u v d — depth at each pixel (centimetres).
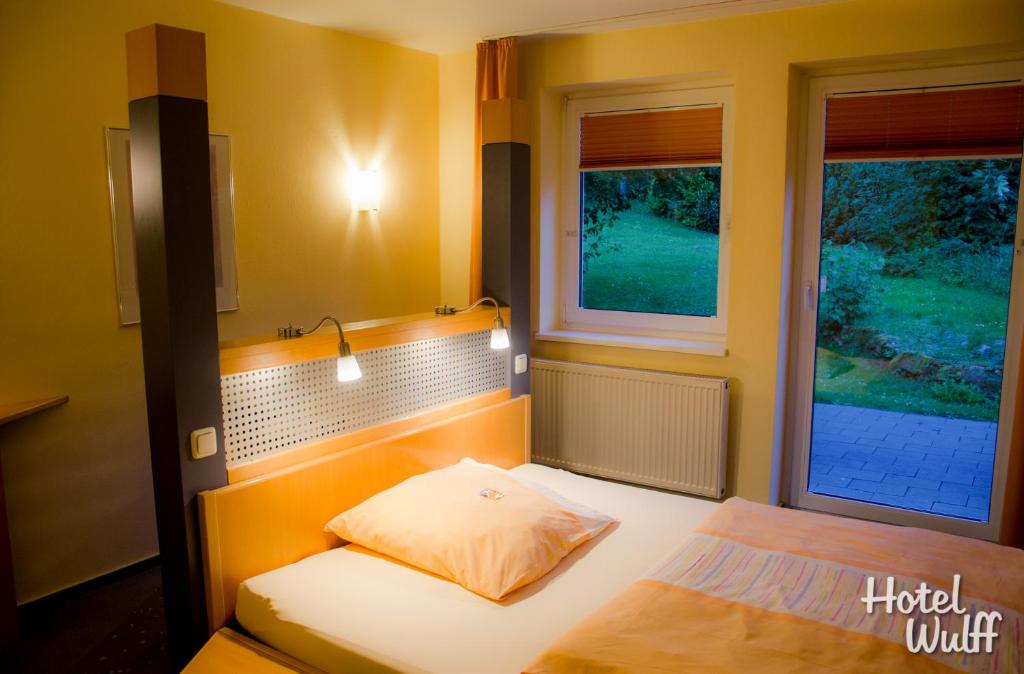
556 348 427
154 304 207
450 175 440
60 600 302
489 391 329
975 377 346
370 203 397
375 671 185
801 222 370
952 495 357
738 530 244
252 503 226
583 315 438
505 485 259
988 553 226
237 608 221
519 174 333
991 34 301
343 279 394
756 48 347
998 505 342
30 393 285
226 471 224
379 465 268
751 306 365
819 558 223
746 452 376
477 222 414
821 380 382
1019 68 318
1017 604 195
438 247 450
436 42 404
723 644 177
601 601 211
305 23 362
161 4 309
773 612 192
